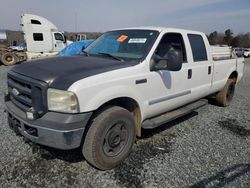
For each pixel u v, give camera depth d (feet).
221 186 9.75
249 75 51.03
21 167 10.49
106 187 9.43
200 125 16.66
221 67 18.83
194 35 15.94
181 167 11.03
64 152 11.84
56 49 61.98
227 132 15.60
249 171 10.95
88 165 10.91
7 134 13.66
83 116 9.24
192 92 15.49
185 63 14.60
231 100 22.39
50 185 9.41
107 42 14.12
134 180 9.93
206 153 12.51
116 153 10.84
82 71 9.91
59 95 8.98
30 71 10.18
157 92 12.54
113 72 10.39
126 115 10.80
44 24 59.41
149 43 12.59
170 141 13.76
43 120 9.12
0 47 59.67
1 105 19.42
